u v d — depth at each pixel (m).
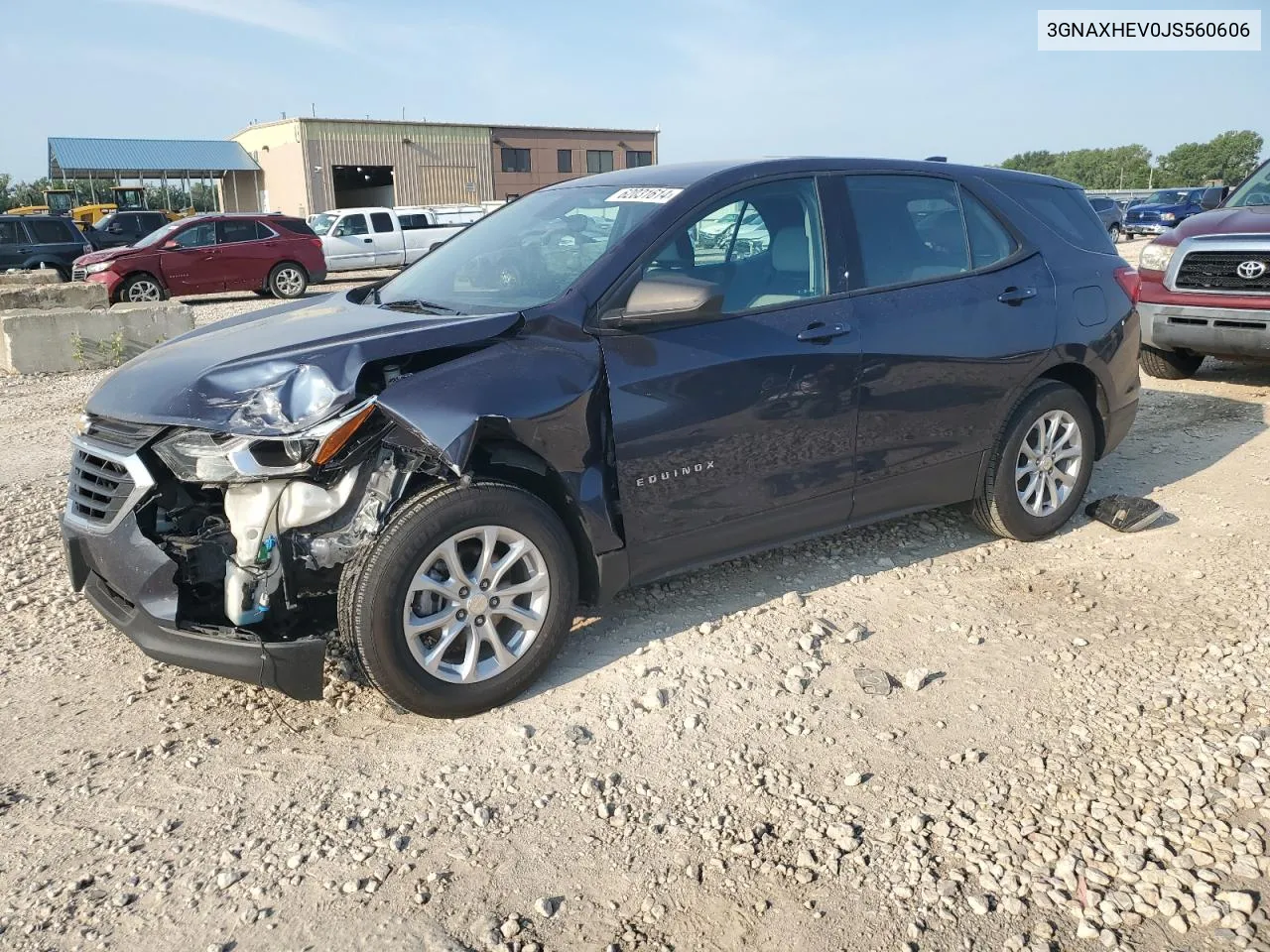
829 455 4.05
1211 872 2.55
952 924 2.44
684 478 3.69
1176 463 6.03
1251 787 2.87
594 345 3.51
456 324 3.38
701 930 2.45
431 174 49.88
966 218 4.59
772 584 4.41
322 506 3.11
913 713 3.36
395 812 2.91
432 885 2.62
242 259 19.34
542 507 3.38
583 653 3.82
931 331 4.24
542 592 3.43
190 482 3.18
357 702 3.50
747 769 3.08
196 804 2.97
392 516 3.15
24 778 3.11
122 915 2.53
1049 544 4.84
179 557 3.21
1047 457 4.76
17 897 2.60
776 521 3.99
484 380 3.27
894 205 4.36
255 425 3.06
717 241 3.87
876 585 4.38
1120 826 2.75
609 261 3.64
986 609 4.12
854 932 2.42
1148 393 8.00
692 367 3.64
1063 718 3.30
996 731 3.25
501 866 2.68
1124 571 4.47
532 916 2.50
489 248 4.27
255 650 3.05
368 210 25.28
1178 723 3.24
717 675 3.62
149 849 2.78
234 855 2.74
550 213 4.29
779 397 3.85
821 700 3.45
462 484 3.24
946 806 2.87
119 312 11.54
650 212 3.80
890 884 2.58
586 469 3.47
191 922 2.50
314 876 2.66
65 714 3.49
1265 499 5.27
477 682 3.35
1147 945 2.35
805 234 4.08
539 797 2.96
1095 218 5.21
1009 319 4.50
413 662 3.21
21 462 6.97
